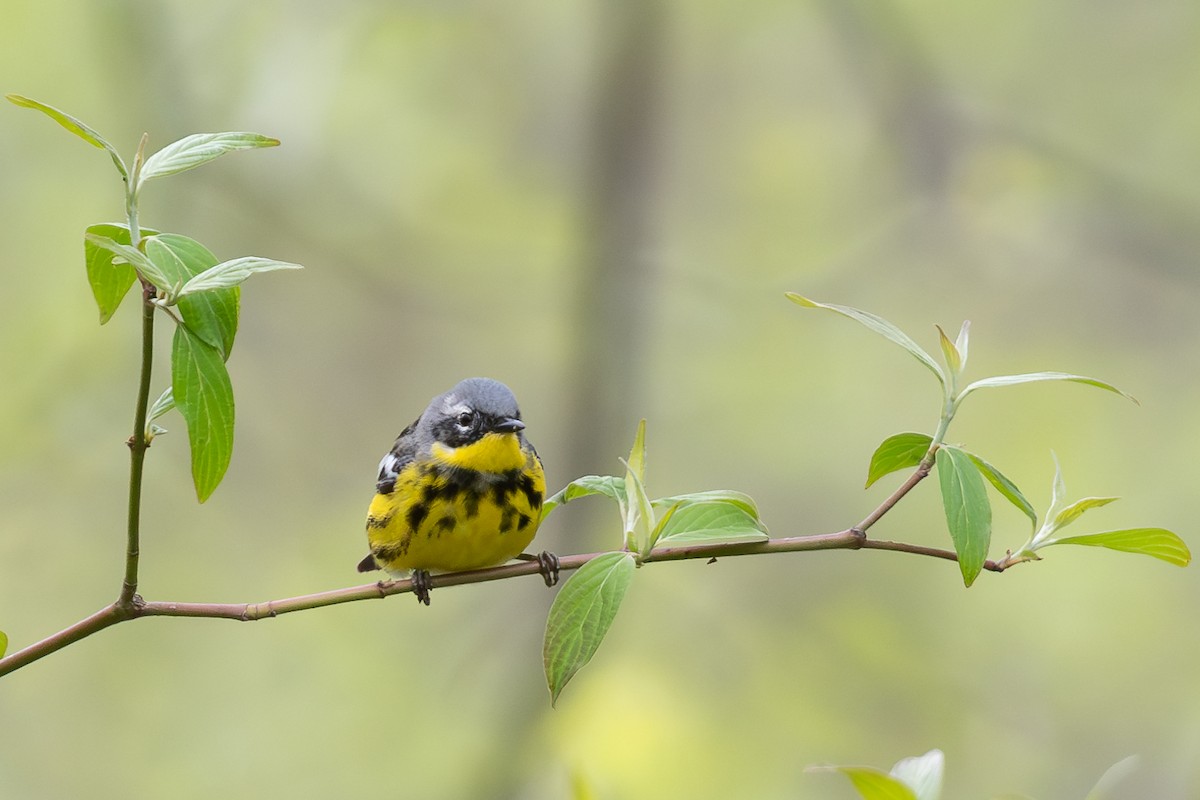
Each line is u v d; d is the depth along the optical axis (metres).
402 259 18.28
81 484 16.16
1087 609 16.62
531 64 18.53
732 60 19.52
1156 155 17.98
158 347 15.86
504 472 7.98
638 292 16.81
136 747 15.91
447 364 18.62
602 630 5.42
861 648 16.25
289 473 17.70
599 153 17.08
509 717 14.41
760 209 19.16
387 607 16.84
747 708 15.59
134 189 4.94
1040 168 17.41
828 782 15.02
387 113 17.42
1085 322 18.23
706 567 17.00
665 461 17.78
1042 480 16.86
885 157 18.72
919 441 5.62
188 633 16.59
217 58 16.34
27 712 16.06
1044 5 18.39
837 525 17.38
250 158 16.31
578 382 16.52
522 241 18.61
